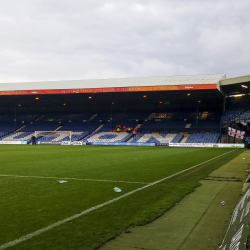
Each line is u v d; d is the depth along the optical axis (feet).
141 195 28.25
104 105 222.69
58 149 118.83
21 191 30.19
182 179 38.73
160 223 19.49
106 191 30.22
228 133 159.02
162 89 146.72
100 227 18.47
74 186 33.19
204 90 150.00
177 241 16.31
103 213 21.68
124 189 31.40
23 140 195.21
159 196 27.76
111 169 49.90
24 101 212.23
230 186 33.60
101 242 15.97
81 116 224.12
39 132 199.00
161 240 16.47
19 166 54.39
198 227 18.67
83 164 58.34
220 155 87.97
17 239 16.38
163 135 182.39
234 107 186.39
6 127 217.97
